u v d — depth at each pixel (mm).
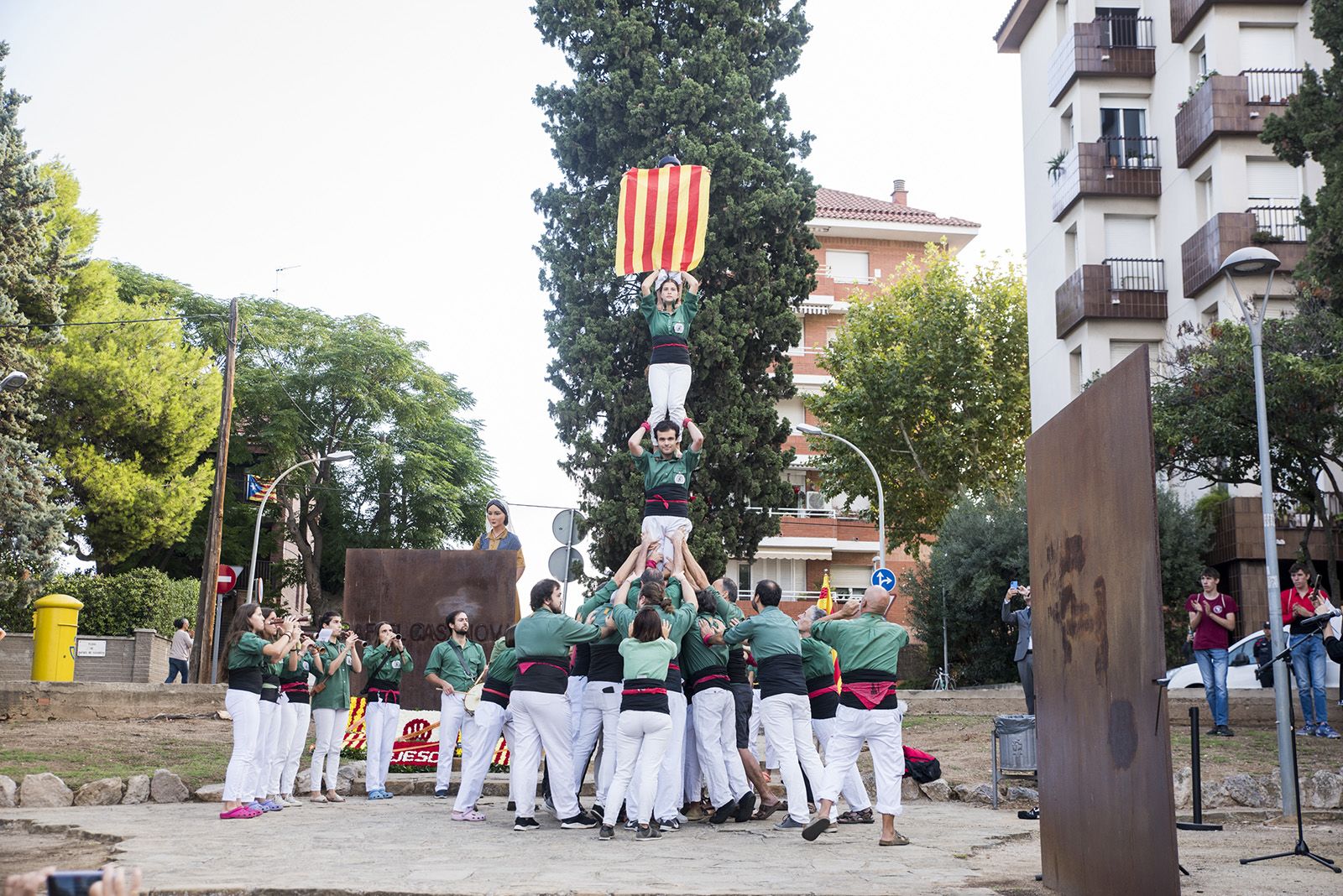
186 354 41656
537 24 30922
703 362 28312
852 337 46812
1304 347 26328
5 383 24453
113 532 38656
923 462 45281
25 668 31250
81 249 39344
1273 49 32625
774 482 28844
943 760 16750
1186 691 20953
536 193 30516
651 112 29266
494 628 18797
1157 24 36000
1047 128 39250
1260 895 8008
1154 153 35781
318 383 48156
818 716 12188
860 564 53625
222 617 46875
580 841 10852
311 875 8453
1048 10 39500
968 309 45625
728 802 12352
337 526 48938
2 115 32594
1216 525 31594
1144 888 6609
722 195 29391
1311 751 16078
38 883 3027
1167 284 34812
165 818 12648
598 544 27766
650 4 31125
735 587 13930
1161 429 27281
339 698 14961
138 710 21781
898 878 8500
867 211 55938
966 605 36250
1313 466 27375
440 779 15398
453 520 50375
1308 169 31844
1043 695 8461
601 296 29234
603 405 28766
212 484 41094
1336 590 26422
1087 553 7586
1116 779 7027
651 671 11227
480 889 7781
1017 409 45250
